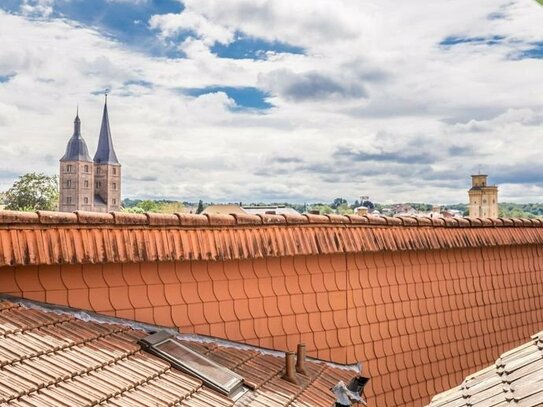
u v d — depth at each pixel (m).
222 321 8.10
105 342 6.37
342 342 9.20
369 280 9.69
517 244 11.98
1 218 6.23
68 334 6.20
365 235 9.49
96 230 7.02
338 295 9.25
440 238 10.60
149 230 7.45
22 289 6.58
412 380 10.02
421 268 10.48
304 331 8.84
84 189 85.25
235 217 8.23
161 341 6.86
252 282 8.47
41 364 5.37
